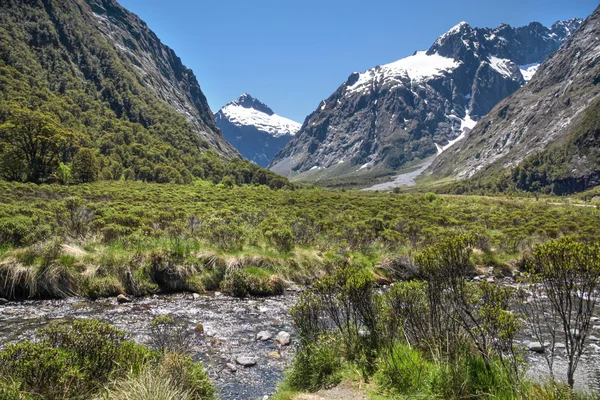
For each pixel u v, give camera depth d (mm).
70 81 155500
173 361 5660
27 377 4652
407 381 5637
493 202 75062
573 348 4164
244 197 50719
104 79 179500
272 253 16344
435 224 30656
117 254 13547
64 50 173625
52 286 11906
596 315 10023
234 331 9898
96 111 144375
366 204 49031
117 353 5543
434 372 5355
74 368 4938
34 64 146625
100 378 5195
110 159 93812
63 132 71312
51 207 22453
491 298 5344
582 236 25219
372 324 6805
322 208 40000
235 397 6461
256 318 11125
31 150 61312
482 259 19172
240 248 16312
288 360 8156
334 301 7336
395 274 16266
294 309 7621
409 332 6492
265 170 143875
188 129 182000
